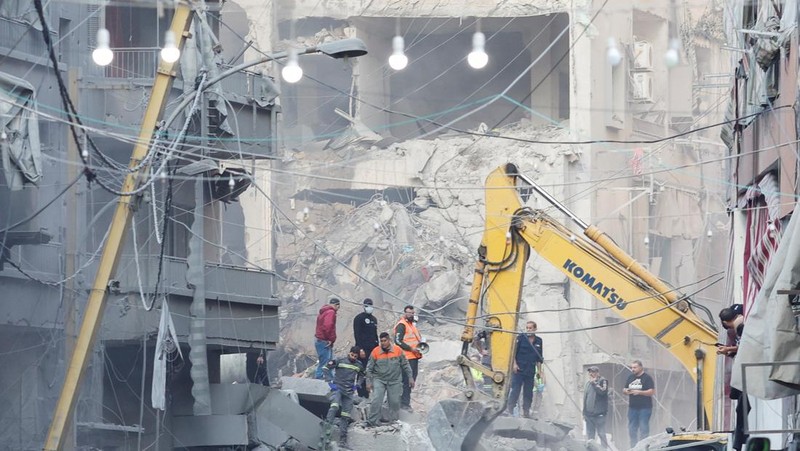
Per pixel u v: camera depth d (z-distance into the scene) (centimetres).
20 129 6369
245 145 8938
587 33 14475
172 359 8462
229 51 14675
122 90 8256
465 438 7031
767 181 6500
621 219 14400
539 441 8138
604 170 14512
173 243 8912
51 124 7781
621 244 14375
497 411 7000
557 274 13800
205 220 9344
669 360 14038
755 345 4175
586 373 13638
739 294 7638
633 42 14775
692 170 15062
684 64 15000
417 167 14512
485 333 7156
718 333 6738
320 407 9081
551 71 14838
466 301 13538
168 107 8244
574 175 14375
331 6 14638
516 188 7112
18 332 7719
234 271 8950
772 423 6291
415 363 8256
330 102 14925
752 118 7081
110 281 5728
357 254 13950
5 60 7394
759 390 4172
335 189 14588
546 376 13562
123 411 8444
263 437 8800
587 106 14425
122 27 8612
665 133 15000
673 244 14925
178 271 8456
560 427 8269
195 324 8425
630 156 14625
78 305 7931
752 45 6912
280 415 8394
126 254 8225
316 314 13550
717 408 6625
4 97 6278
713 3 14650
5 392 7662
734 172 7988
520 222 7038
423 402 12188
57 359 7825
